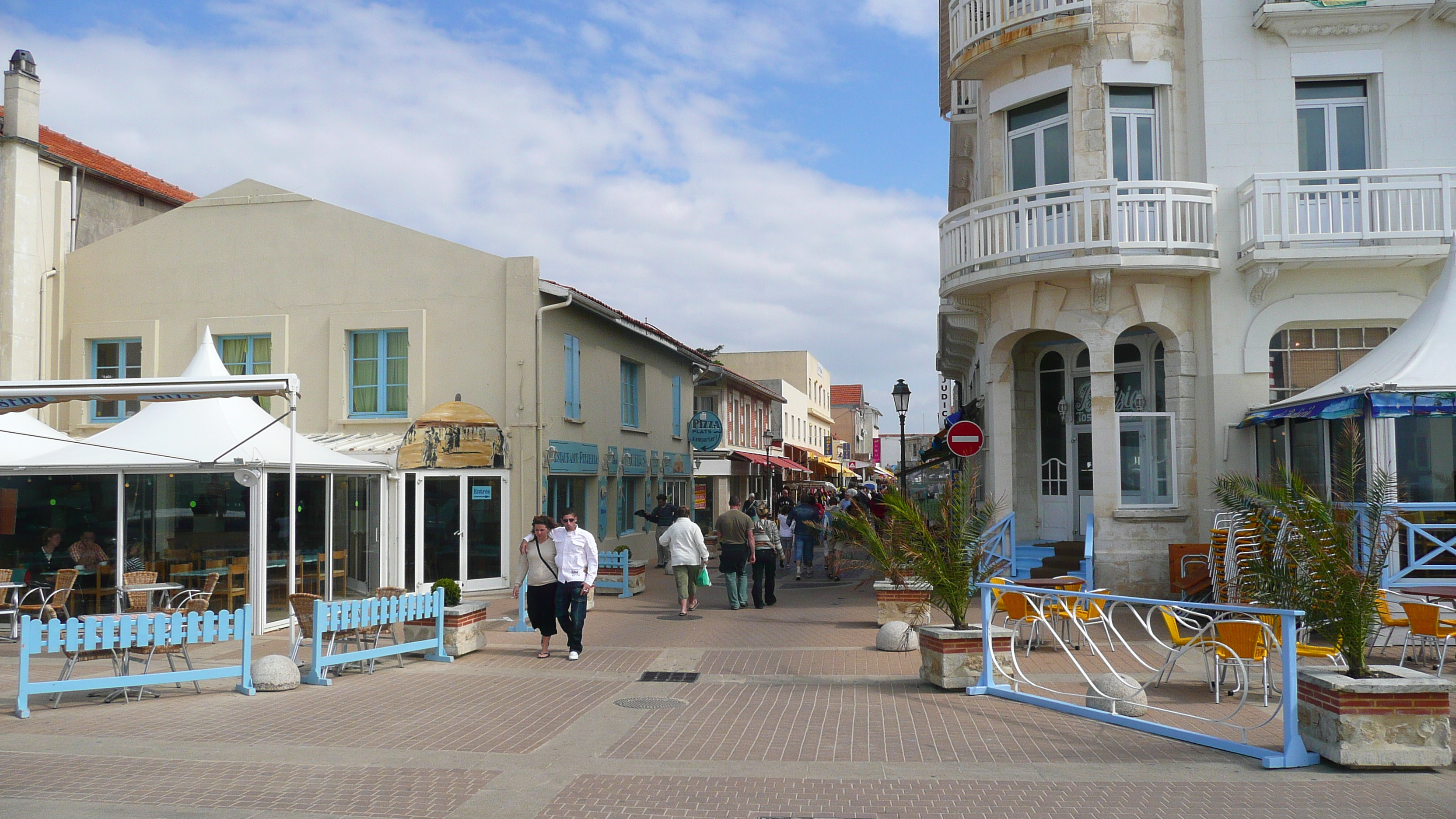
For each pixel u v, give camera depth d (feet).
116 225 76.48
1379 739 22.45
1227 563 37.14
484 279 64.90
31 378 67.26
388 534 59.11
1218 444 49.26
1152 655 38.42
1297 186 47.55
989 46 53.06
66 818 19.29
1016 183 54.90
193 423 48.44
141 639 30.53
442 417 61.82
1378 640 39.22
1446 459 42.86
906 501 34.14
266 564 46.60
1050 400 60.29
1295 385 50.47
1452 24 49.44
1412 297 48.78
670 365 96.94
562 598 38.83
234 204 67.92
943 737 26.11
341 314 66.28
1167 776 22.26
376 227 66.28
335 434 64.90
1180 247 49.19
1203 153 50.42
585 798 20.84
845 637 44.29
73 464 45.80
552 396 66.49
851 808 20.12
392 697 31.63
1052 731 26.63
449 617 39.14
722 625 48.75
